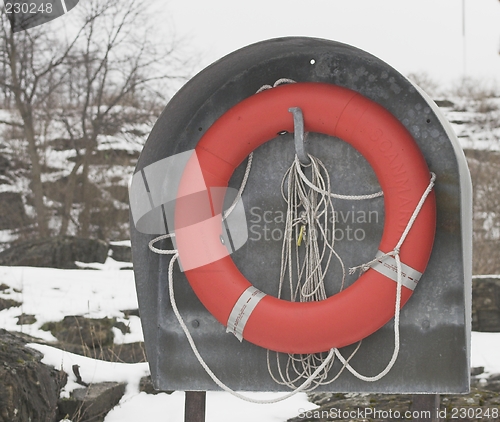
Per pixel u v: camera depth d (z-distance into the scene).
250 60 3.00
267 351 3.04
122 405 4.30
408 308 2.90
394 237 2.80
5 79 14.84
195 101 3.07
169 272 3.04
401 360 2.91
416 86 2.80
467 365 2.83
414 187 2.78
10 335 4.25
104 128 15.00
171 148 3.15
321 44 2.85
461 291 2.85
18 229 15.49
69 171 15.94
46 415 3.61
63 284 6.86
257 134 2.96
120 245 9.77
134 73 14.68
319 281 2.99
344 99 2.86
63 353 4.30
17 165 15.94
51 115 15.24
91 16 14.30
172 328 3.12
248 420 4.20
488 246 13.01
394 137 2.80
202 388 3.09
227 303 2.93
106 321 5.86
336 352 2.88
